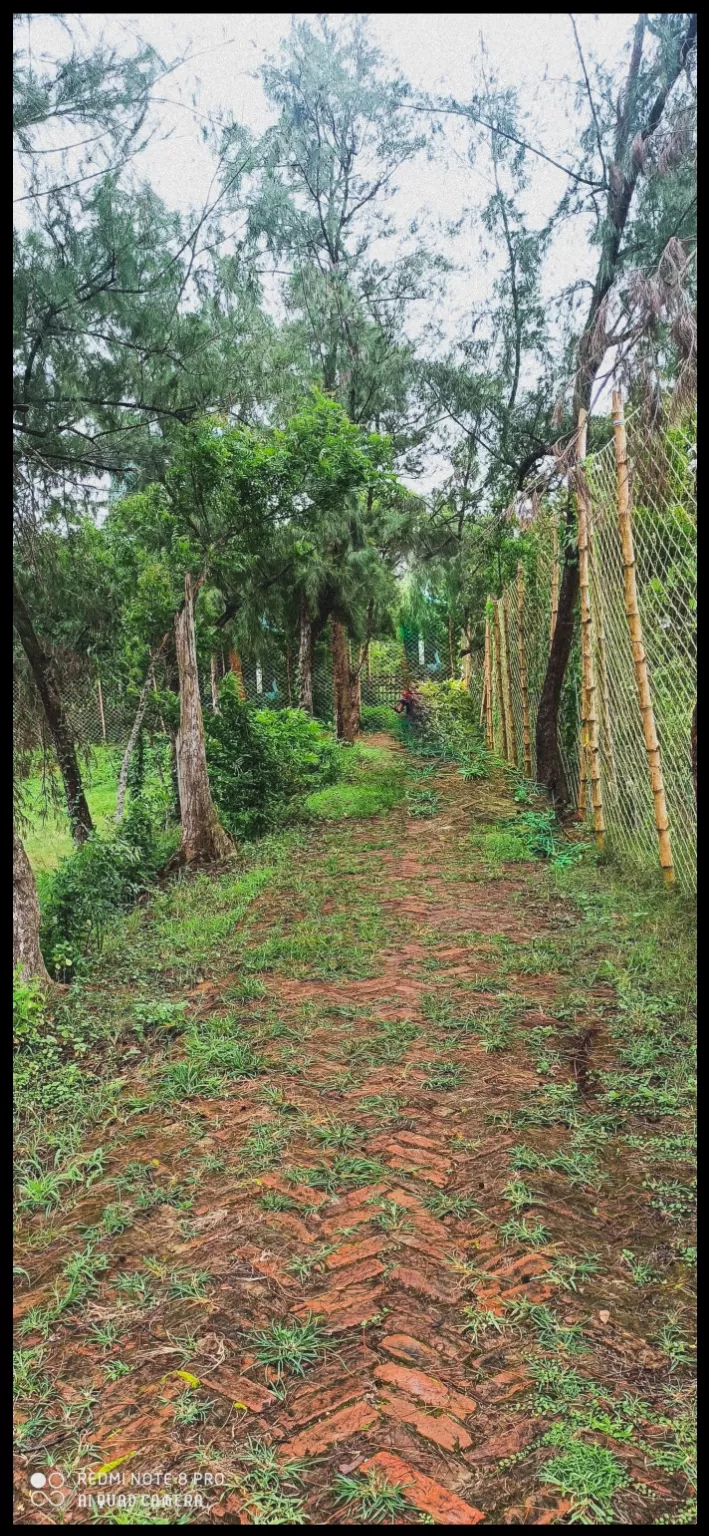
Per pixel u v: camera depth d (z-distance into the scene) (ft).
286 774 31.45
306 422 27.61
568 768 29.73
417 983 14.48
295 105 34.86
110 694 33.91
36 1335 7.30
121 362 19.56
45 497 20.44
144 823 27.25
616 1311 7.18
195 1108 10.86
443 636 65.31
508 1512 5.55
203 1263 8.02
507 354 30.14
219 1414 6.40
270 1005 13.92
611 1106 10.29
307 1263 7.89
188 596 26.23
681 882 17.88
